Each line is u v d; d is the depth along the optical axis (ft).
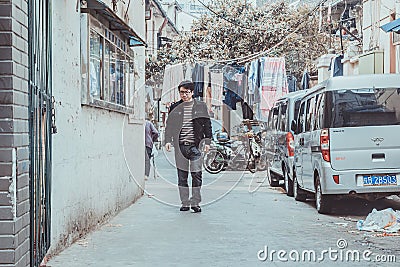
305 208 42.27
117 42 38.52
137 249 27.04
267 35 110.63
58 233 25.36
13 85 16.60
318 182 38.93
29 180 18.24
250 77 78.28
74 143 27.99
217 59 109.60
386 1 60.03
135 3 47.14
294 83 95.50
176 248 27.37
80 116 29.27
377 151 36.32
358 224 33.01
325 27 97.40
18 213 16.87
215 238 29.91
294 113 50.75
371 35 64.08
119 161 39.50
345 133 36.50
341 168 36.42
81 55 29.76
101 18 33.40
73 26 27.91
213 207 42.63
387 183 36.35
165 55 111.65
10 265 16.51
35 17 19.31
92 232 31.45
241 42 111.65
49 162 22.43
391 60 58.18
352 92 36.73
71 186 27.50
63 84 25.96
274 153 56.44
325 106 36.94
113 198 37.47
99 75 33.50
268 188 57.77
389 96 36.76
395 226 32.35
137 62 47.42
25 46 17.93
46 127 21.66
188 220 36.17
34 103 18.93
